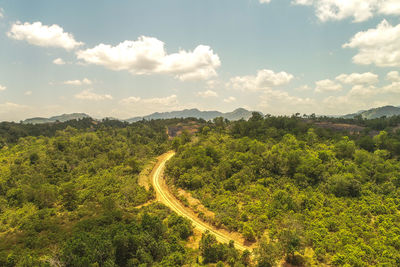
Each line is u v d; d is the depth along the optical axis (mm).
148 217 60688
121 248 47656
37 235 61688
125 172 125625
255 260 50094
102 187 103000
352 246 51031
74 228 59969
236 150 121062
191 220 72812
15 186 110312
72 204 86312
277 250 48281
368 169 94125
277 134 149750
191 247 58469
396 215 65438
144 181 108000
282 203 72875
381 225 61531
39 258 45906
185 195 89875
